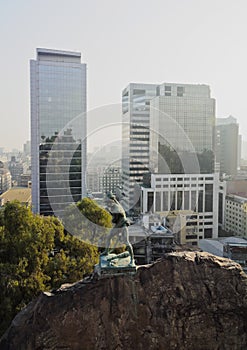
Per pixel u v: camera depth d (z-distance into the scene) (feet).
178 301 45.06
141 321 44.01
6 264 62.28
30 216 67.82
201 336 45.34
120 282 44.01
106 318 43.65
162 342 44.19
